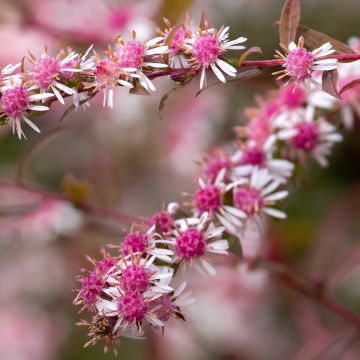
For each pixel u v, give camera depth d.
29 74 0.45
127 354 0.67
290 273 0.56
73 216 0.61
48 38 0.67
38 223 0.62
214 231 0.47
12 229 0.67
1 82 0.46
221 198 0.48
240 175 0.50
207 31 0.46
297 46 0.46
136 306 0.45
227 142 0.69
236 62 0.46
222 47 0.46
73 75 0.45
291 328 0.69
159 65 0.45
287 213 0.66
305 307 0.65
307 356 0.63
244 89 0.69
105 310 0.45
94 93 0.45
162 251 0.46
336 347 0.55
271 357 0.68
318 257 0.62
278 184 0.49
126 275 0.45
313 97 0.52
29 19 0.66
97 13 0.65
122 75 0.45
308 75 0.45
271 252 0.61
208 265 0.47
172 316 0.45
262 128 0.51
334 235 0.62
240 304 0.69
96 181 0.61
